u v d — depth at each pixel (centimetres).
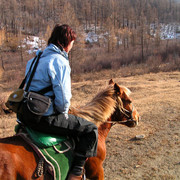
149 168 464
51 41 239
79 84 1430
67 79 220
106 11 9394
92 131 254
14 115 844
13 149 213
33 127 229
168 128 662
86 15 8556
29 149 222
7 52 4716
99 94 317
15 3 7575
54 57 223
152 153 521
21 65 3509
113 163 487
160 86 1289
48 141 228
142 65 2784
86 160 280
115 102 312
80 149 250
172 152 524
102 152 296
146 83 1410
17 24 6862
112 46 4816
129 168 466
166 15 10331
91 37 7181
